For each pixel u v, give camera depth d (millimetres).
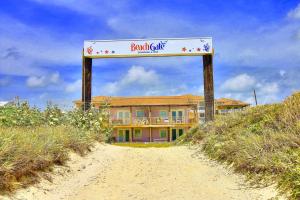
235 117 17000
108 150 16047
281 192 7961
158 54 20484
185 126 44281
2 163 8078
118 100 47875
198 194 8555
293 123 11320
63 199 8391
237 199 8070
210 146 14930
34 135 11586
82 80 20766
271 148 10234
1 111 14586
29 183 8625
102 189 9273
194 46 20469
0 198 7418
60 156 11258
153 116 45938
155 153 15820
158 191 8930
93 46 20672
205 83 20656
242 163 10625
